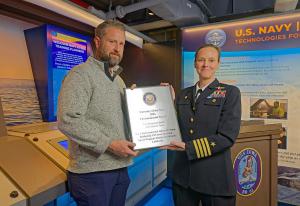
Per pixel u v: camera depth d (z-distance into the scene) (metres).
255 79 2.60
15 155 1.20
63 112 0.97
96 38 1.15
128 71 3.40
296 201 2.46
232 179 1.27
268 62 2.53
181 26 3.19
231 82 2.70
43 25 1.86
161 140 1.27
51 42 1.91
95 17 2.17
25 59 1.93
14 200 0.94
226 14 3.45
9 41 1.82
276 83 2.50
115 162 1.09
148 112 1.27
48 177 1.15
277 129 1.61
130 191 2.02
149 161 2.37
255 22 2.56
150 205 2.56
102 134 1.01
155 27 3.63
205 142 1.21
